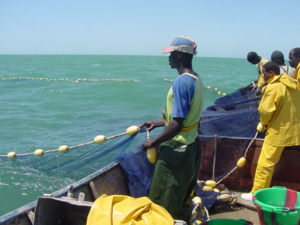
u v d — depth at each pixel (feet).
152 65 203.92
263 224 10.28
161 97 62.54
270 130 14.38
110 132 35.58
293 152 15.55
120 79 98.17
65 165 19.47
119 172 14.47
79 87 75.15
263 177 14.71
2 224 9.78
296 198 11.06
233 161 16.72
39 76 110.42
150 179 14.16
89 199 12.48
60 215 9.88
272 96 13.93
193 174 10.25
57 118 42.80
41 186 18.49
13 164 21.08
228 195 14.97
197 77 9.94
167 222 8.13
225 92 69.36
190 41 10.00
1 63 212.43
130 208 8.22
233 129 18.72
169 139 9.57
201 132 18.84
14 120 40.73
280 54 21.16
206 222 10.35
